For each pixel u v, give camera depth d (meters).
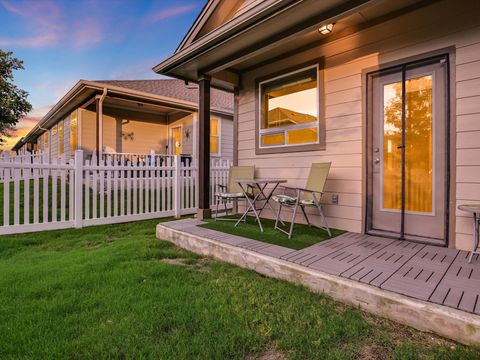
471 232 2.88
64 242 4.06
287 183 4.55
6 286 2.41
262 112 4.98
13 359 1.52
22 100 15.17
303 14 3.11
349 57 3.82
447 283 2.03
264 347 1.66
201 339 1.71
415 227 3.31
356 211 3.72
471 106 2.89
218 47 3.89
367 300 2.00
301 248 2.95
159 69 4.75
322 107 4.08
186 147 11.27
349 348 1.63
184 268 2.93
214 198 6.61
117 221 5.29
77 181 4.83
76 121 9.98
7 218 4.26
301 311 2.03
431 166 3.20
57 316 1.95
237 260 2.96
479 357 1.52
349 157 3.81
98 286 2.44
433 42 3.14
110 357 1.54
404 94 3.37
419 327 1.77
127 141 10.87
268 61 4.81
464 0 2.94
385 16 3.48
